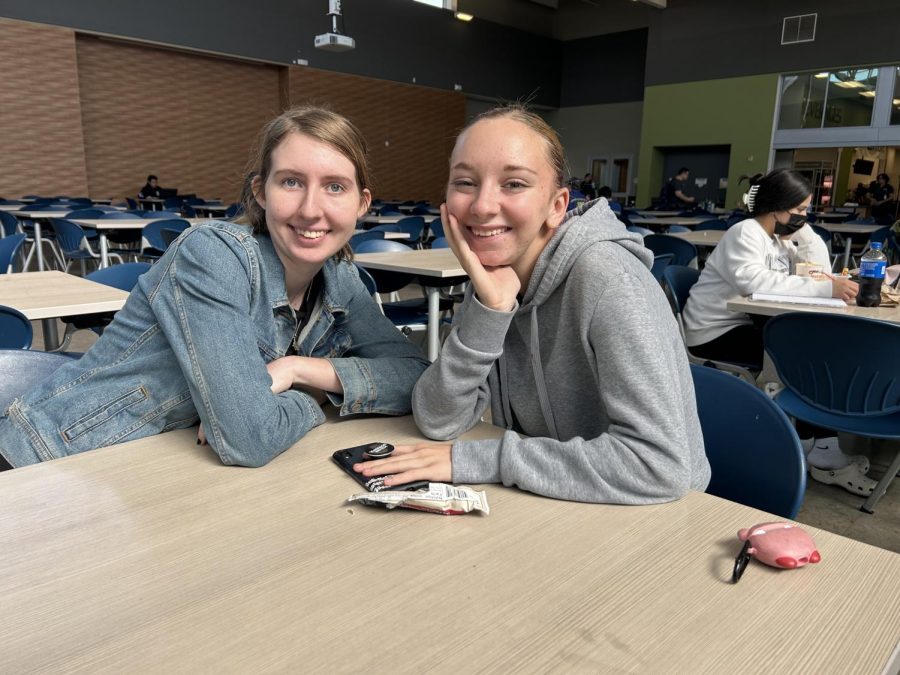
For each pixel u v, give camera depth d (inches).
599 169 616.4
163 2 393.7
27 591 23.6
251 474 33.9
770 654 20.6
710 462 45.2
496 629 21.6
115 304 77.0
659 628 21.8
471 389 37.8
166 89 417.7
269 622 21.9
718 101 498.6
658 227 319.9
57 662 19.9
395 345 49.5
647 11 559.8
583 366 37.7
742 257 98.1
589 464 31.3
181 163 431.8
